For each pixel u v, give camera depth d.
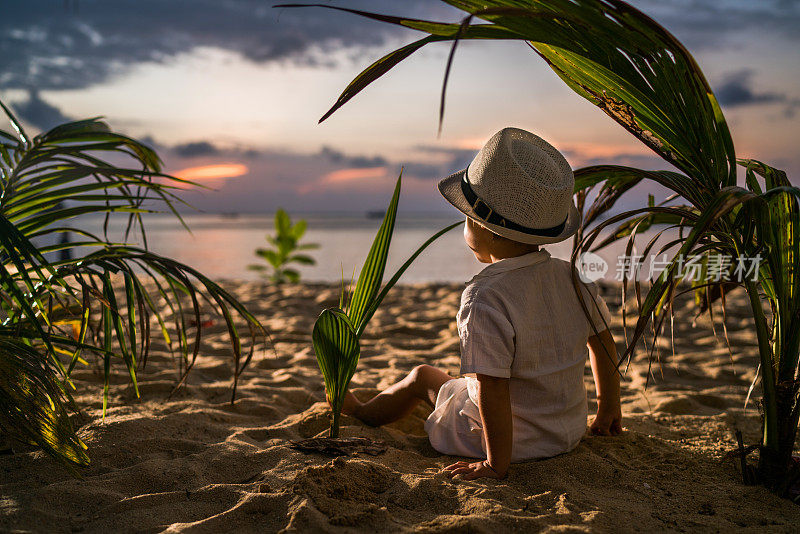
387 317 4.87
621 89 1.40
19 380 1.47
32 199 1.75
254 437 1.97
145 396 2.41
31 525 1.31
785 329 1.50
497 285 1.59
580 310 1.74
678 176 1.57
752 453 1.92
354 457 1.75
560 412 1.71
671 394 2.71
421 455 1.87
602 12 1.23
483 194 1.56
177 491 1.51
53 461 1.66
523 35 1.29
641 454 1.86
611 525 1.34
